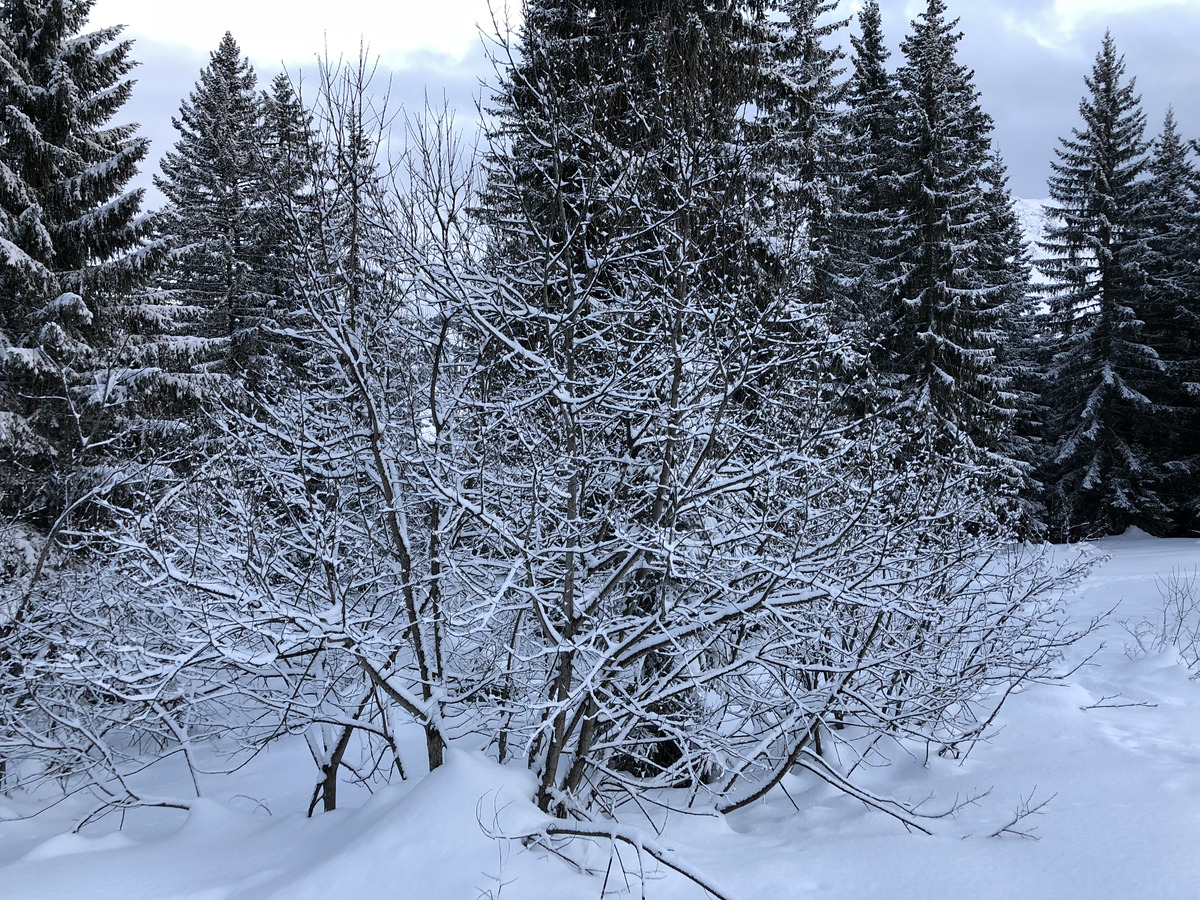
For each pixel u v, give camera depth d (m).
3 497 10.14
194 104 24.20
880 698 6.13
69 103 14.66
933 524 6.80
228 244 17.30
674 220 6.01
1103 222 29.31
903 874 4.62
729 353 5.51
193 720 6.45
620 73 6.02
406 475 5.89
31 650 7.14
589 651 5.18
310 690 6.12
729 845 5.46
